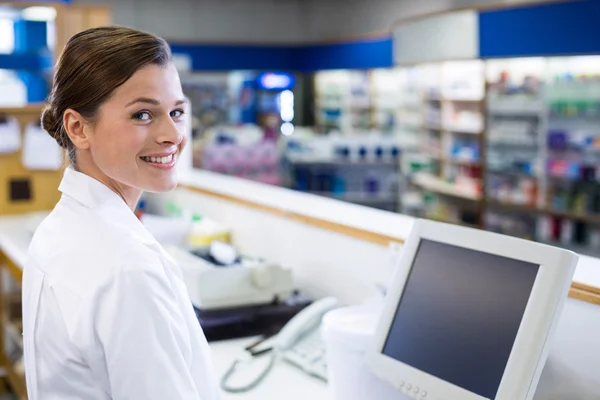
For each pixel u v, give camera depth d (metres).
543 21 6.20
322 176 10.88
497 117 8.81
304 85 14.20
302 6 14.24
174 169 1.28
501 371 1.32
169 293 1.19
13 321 3.99
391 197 10.76
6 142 4.29
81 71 1.21
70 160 1.30
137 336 1.12
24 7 4.34
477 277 1.42
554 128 7.96
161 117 1.23
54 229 1.25
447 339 1.43
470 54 6.50
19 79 6.32
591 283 1.58
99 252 1.16
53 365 1.20
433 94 10.05
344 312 1.79
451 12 6.47
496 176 8.83
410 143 10.89
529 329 1.28
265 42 13.33
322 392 1.85
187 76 13.35
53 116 1.29
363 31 12.83
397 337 1.53
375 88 11.92
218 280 2.23
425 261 1.54
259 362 2.04
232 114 13.86
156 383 1.13
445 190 9.55
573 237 7.81
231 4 13.77
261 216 2.89
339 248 2.41
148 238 1.25
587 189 7.75
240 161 10.80
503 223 8.65
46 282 1.21
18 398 3.91
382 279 2.22
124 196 1.33
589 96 7.44
